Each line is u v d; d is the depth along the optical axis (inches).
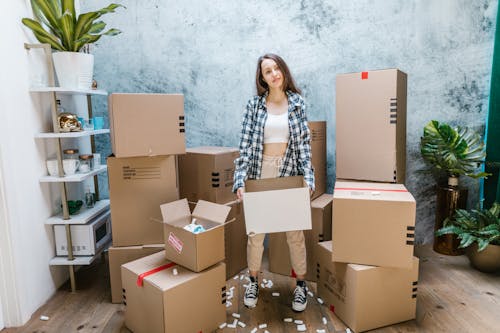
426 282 90.2
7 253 71.1
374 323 71.0
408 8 103.0
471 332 69.9
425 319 74.4
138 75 107.6
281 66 75.4
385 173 85.4
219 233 71.2
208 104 109.4
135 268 70.4
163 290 61.3
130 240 82.7
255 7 104.8
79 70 84.4
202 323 69.1
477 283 89.4
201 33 106.2
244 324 73.8
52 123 87.5
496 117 103.4
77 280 93.6
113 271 81.4
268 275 95.7
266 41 106.2
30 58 79.4
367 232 69.6
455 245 105.5
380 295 70.6
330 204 92.9
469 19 104.3
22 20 75.5
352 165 90.0
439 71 106.4
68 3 83.0
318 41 105.3
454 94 107.8
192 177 92.5
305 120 76.3
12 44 72.6
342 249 71.5
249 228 69.6
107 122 109.0
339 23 104.2
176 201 76.7
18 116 74.1
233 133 110.5
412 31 104.0
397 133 84.5
